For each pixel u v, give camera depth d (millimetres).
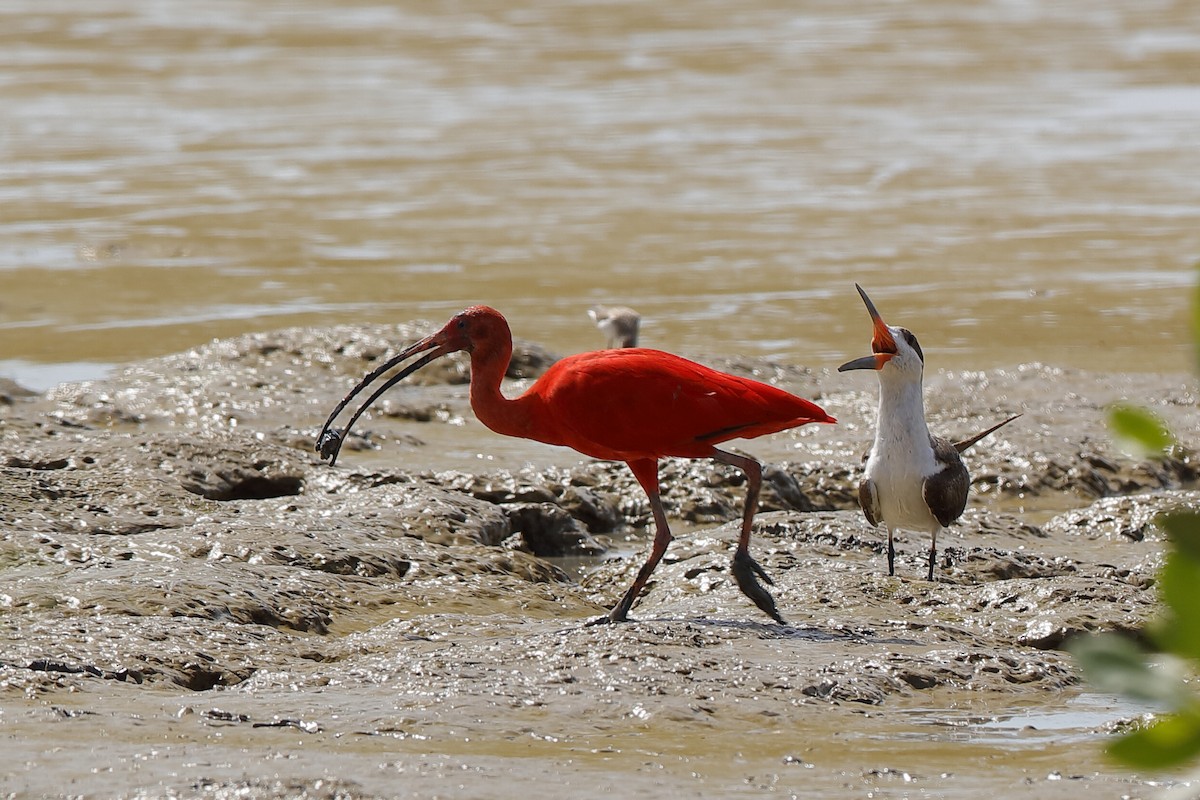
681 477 14070
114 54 49438
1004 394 17703
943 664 8805
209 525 11281
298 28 55406
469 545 11930
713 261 25359
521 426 9969
